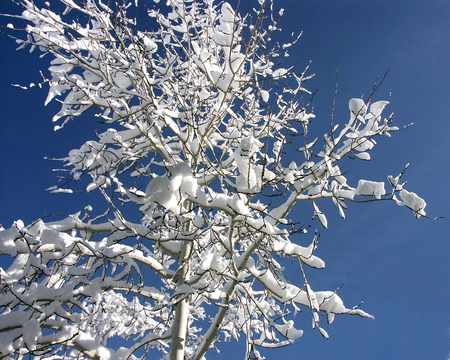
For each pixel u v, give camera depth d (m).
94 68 3.92
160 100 4.67
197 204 3.46
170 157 4.73
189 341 6.21
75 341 3.64
